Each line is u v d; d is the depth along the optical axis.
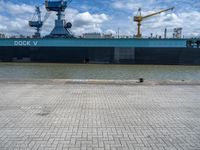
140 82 10.41
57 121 4.96
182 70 31.72
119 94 8.06
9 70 29.12
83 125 4.71
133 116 5.41
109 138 4.01
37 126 4.62
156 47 42.28
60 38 43.19
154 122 4.96
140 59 42.72
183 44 41.91
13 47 43.47
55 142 3.81
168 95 7.95
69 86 9.64
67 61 43.31
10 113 5.59
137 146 3.68
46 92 8.33
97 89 9.02
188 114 5.63
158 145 3.72
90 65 39.22
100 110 5.93
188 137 4.09
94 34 45.91
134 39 42.62
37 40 43.06
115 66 37.81
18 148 3.56
